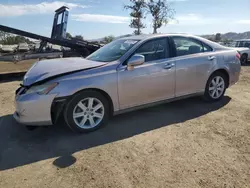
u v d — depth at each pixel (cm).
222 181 250
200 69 462
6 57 865
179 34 455
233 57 514
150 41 414
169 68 421
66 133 373
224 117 426
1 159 300
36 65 417
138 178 257
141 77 394
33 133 375
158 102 429
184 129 379
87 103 367
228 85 522
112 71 370
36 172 272
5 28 923
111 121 416
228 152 308
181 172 267
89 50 1066
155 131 374
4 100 554
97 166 281
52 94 335
